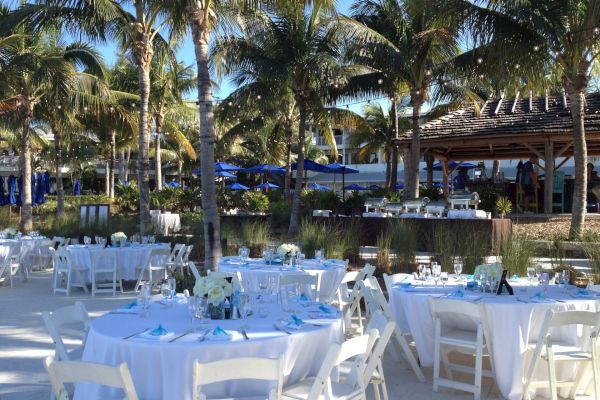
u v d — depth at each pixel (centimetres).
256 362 332
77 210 2962
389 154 3017
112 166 3188
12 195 2519
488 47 1370
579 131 1329
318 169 2444
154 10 1312
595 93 1947
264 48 1723
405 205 1462
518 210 1934
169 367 374
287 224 1995
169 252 1111
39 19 1411
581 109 1331
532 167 2011
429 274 700
